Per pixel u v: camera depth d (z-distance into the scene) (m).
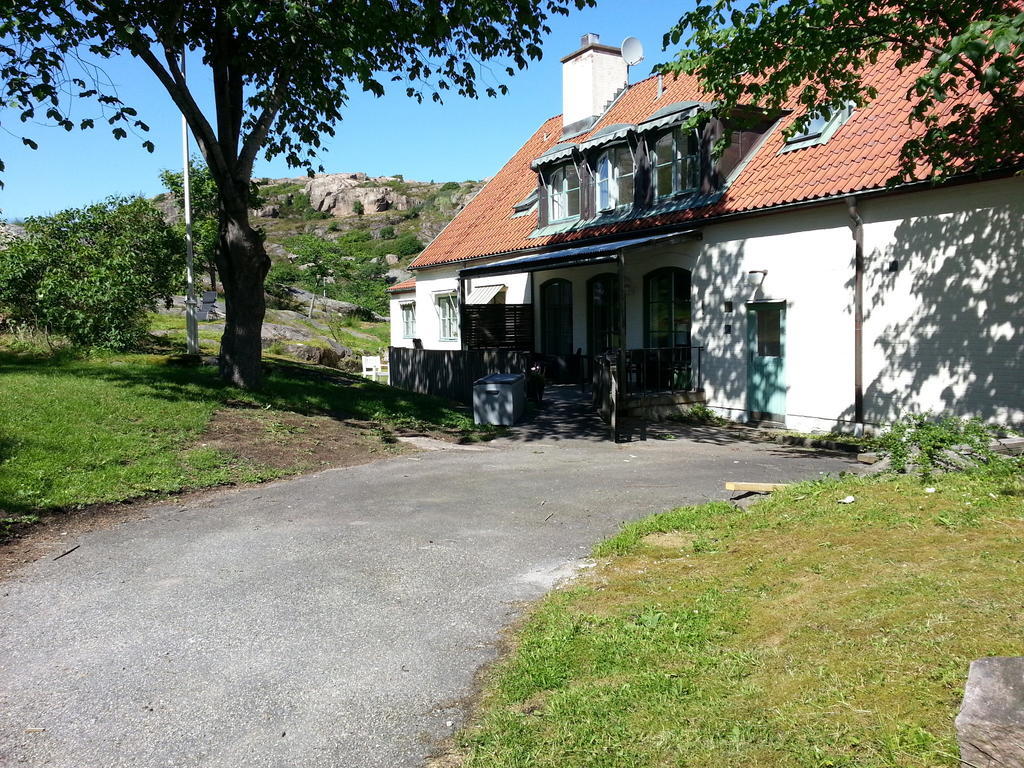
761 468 10.37
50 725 3.81
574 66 23.00
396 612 5.21
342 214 104.12
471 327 20.39
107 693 4.13
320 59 13.00
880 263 12.48
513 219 22.88
